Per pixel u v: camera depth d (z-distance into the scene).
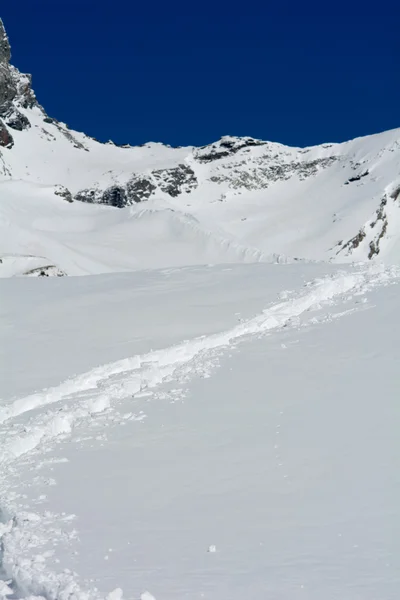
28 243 70.56
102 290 22.67
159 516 8.48
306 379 13.26
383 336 15.12
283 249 102.06
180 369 14.96
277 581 6.70
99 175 133.38
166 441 11.10
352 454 9.72
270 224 113.69
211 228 89.00
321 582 6.62
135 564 7.26
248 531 7.88
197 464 10.05
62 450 11.21
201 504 8.73
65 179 132.12
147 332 18.00
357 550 7.20
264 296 19.97
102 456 10.76
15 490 9.72
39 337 18.45
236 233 110.94
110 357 16.31
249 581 6.74
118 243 83.00
